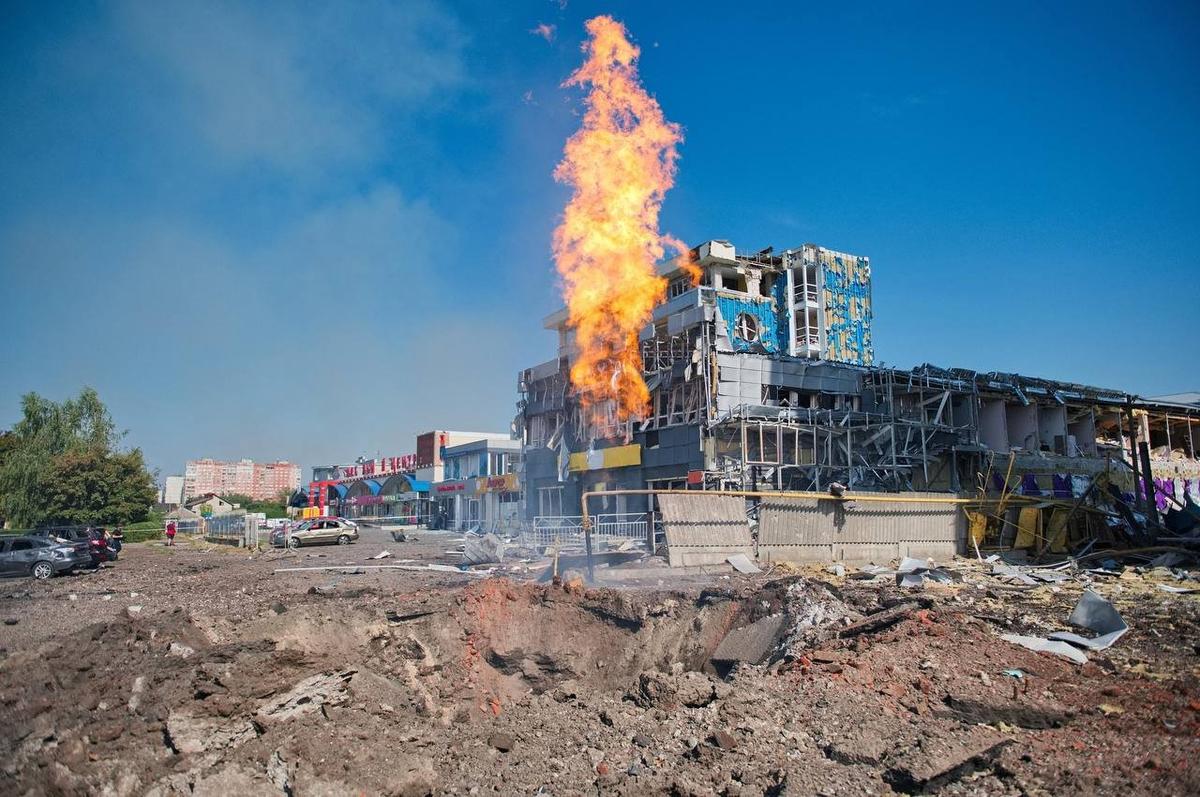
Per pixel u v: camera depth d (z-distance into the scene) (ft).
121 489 195.83
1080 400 121.49
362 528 218.59
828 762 23.26
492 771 25.32
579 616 44.88
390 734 26.78
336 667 28.96
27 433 196.34
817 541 67.97
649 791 22.62
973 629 34.58
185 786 22.80
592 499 126.62
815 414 106.22
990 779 21.40
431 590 52.95
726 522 65.16
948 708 26.27
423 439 241.76
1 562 83.35
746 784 22.29
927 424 107.34
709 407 103.60
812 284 135.03
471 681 38.65
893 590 52.29
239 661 27.25
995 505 78.84
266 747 24.32
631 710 29.19
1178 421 140.36
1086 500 85.81
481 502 183.93
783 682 29.68
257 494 594.24
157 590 68.18
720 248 128.16
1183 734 23.17
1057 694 27.25
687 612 43.80
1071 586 55.52
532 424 149.89
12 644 40.29
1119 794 19.77
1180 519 78.33
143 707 25.22
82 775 22.90
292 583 68.44
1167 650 33.01
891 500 72.28
